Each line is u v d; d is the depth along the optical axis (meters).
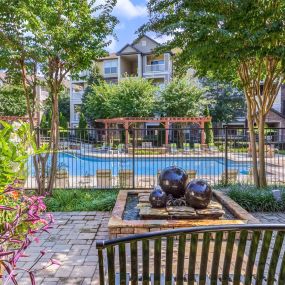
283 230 1.50
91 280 2.90
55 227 4.48
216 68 5.72
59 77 6.24
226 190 5.98
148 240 1.48
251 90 6.41
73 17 5.83
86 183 7.71
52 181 6.23
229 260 1.53
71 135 11.38
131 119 16.59
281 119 21.36
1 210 1.79
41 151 2.12
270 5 4.98
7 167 1.75
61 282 2.86
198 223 3.83
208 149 13.56
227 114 22.20
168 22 5.44
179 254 1.51
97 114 21.39
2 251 1.56
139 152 13.01
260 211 5.23
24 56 5.68
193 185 4.36
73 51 5.88
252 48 5.00
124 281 1.50
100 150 13.09
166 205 4.43
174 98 19.77
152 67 24.88
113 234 3.82
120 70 25.56
